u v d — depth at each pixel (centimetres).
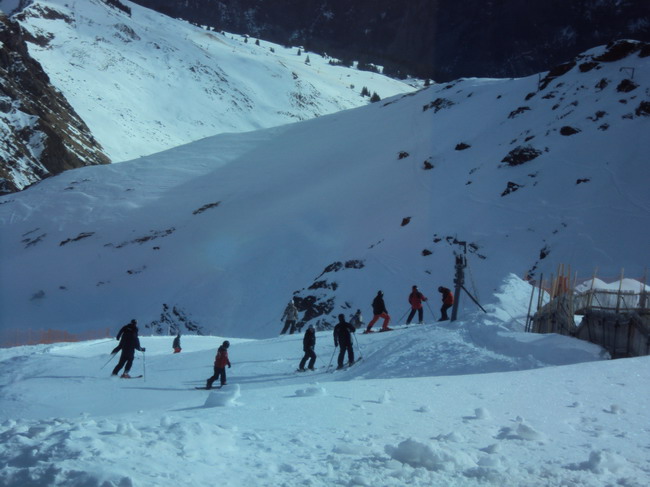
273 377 1894
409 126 9906
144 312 6669
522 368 1459
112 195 10400
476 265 5191
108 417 865
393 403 922
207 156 11638
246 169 10625
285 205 8356
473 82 10769
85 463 566
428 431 766
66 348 2892
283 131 12331
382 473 602
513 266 5009
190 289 6769
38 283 7888
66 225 9531
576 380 1066
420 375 1556
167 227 8744
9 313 7250
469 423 807
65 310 7150
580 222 5216
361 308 5194
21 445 628
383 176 8131
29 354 2666
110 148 18650
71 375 2116
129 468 565
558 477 605
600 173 5750
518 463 650
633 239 4859
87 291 7450
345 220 7325
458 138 8225
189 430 690
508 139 7319
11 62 15838
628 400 941
